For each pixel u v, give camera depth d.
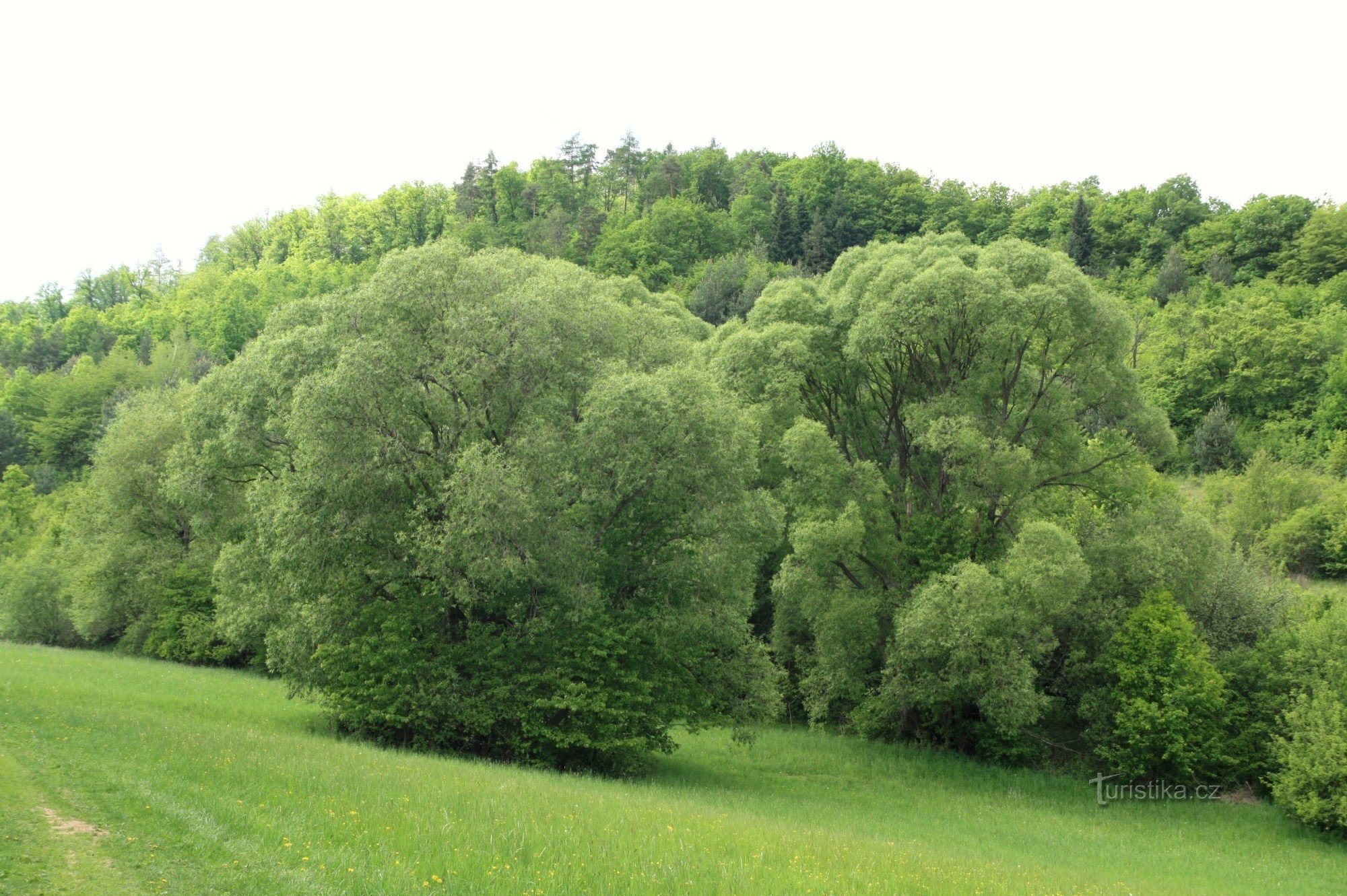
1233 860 26.20
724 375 40.91
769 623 48.69
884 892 13.49
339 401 25.30
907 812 28.78
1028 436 38.09
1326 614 34.09
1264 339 78.94
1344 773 27.98
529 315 26.97
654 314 37.53
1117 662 34.72
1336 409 70.00
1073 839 27.03
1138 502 38.56
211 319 135.38
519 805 15.92
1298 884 23.91
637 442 26.09
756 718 34.38
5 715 19.53
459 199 168.25
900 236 139.75
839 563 37.94
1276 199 119.69
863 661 38.41
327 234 180.88
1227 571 37.78
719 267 111.62
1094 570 36.78
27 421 112.44
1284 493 56.31
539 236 141.75
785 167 167.50
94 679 36.12
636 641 27.81
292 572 27.33
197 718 27.03
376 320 27.20
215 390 35.62
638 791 23.55
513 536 24.89
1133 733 33.25
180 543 53.88
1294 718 30.42
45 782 13.75
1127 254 129.50
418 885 11.02
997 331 33.91
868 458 43.38
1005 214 144.38
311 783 15.59
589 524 27.77
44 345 147.12
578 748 28.22
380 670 27.34
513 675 27.42
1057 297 33.53
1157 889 20.83
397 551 27.28
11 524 78.56
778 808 25.27
